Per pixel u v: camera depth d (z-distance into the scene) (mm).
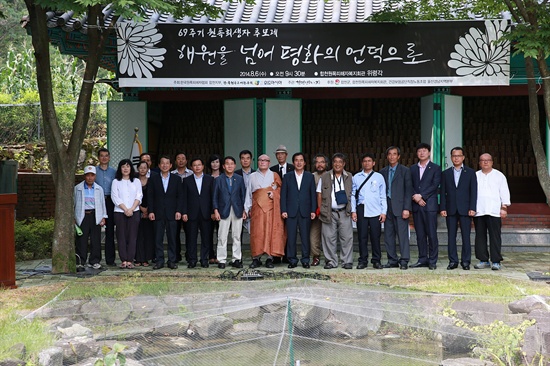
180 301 7805
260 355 6754
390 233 11297
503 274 10609
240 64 12883
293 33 12836
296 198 11273
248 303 7512
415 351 6852
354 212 11250
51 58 29312
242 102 14656
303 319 7152
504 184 11047
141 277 10062
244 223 11812
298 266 11609
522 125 16484
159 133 16766
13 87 25203
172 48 12828
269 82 12898
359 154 16094
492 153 16094
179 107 17188
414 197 11211
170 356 6664
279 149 11992
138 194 11359
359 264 11266
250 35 12844
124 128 14664
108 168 11711
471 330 6812
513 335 6438
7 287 9336
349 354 6746
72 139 10891
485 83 12719
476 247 11227
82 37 13461
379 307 7328
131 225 11312
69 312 7590
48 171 19312
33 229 12727
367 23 12789
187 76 12875
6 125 22391
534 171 15789
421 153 11242
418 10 13531
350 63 12859
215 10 12219
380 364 6461
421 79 12828
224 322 7328
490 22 12570
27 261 12125
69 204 10844
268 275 10023
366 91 14727
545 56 10250
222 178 11406
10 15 30688
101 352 6570
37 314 7340
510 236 13281
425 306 7395
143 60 12812
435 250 11227
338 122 16875
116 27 12734
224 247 11422
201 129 16844
